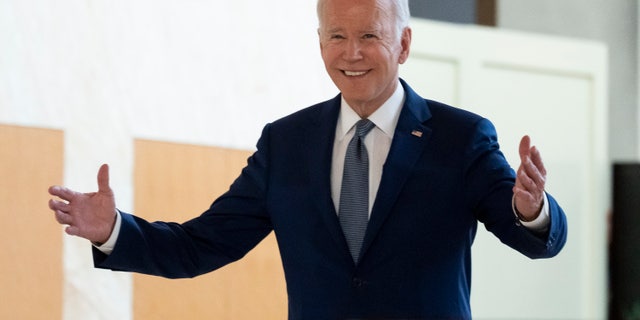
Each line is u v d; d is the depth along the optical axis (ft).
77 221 15.15
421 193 15.16
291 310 15.74
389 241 15.07
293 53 27.45
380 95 15.62
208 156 26.20
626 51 35.09
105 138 24.67
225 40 26.50
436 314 14.96
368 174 15.49
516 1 32.99
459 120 15.58
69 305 24.12
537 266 31.78
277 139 16.37
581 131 32.68
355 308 15.08
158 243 15.89
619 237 33.22
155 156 25.41
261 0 27.02
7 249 23.31
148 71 25.39
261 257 26.99
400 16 15.48
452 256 15.12
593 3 34.50
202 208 26.14
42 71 23.79
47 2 23.91
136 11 25.25
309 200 15.56
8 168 23.30
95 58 24.57
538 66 31.76
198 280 26.04
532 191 13.89
